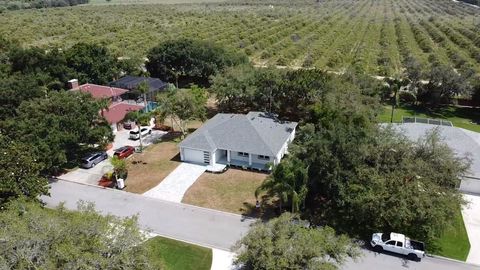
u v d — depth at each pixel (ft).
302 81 178.60
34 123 138.62
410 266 95.50
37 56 229.04
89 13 593.01
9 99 167.84
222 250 102.63
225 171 144.87
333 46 373.61
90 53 243.81
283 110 196.95
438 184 104.17
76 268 68.80
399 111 212.23
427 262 96.99
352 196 105.70
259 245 78.33
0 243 71.20
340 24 504.43
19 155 109.29
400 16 584.40
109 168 148.46
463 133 141.08
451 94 215.10
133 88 215.51
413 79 222.28
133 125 190.08
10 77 190.80
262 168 144.15
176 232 110.42
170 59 257.75
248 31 428.15
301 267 76.07
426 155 109.70
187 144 149.89
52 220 78.02
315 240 79.15
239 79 193.88
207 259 99.25
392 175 104.47
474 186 125.90
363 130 117.50
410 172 104.12
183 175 142.72
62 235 74.90
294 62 314.76
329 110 149.59
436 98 214.90
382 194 102.01
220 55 259.39
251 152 144.46
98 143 160.45
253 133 150.20
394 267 95.09
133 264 75.05
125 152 157.48
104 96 202.69
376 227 108.58
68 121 142.61
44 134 136.77
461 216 115.24
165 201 126.52
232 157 152.97
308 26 469.16
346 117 141.59
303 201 113.60
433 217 96.37
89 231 76.74
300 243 77.41
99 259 70.79
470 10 650.43
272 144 146.61
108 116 185.26
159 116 178.91
